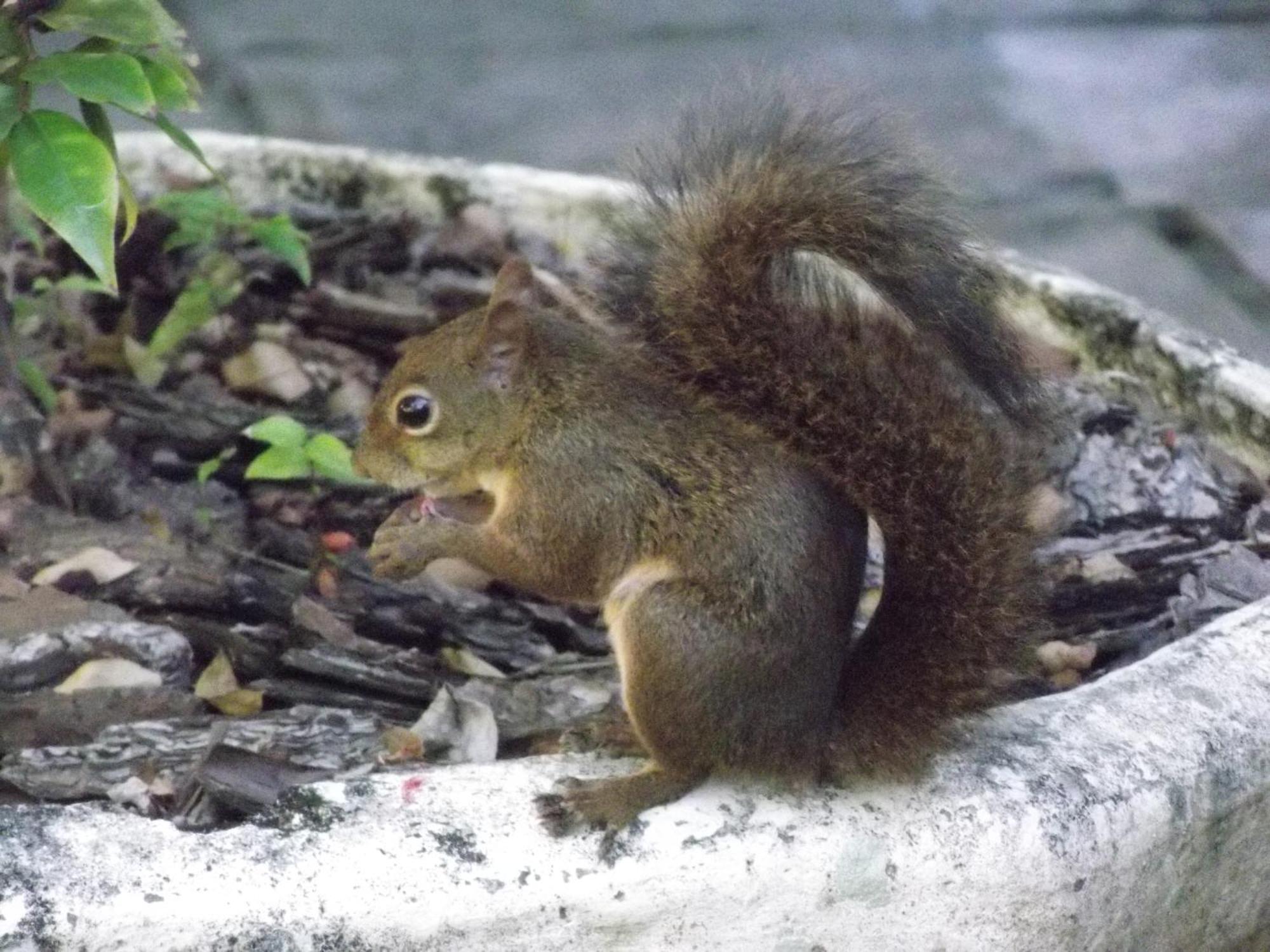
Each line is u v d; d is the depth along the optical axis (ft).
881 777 17.53
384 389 20.48
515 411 19.38
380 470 20.45
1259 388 26.66
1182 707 18.97
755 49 57.98
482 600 23.49
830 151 18.08
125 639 20.52
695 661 17.43
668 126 19.47
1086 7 62.54
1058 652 23.21
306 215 30.91
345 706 21.07
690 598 17.65
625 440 18.71
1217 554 25.08
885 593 18.21
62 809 15.67
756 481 17.99
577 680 21.89
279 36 56.85
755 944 16.88
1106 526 25.62
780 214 17.46
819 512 17.94
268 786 17.79
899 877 16.92
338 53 55.98
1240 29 61.36
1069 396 28.12
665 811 16.92
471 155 49.52
